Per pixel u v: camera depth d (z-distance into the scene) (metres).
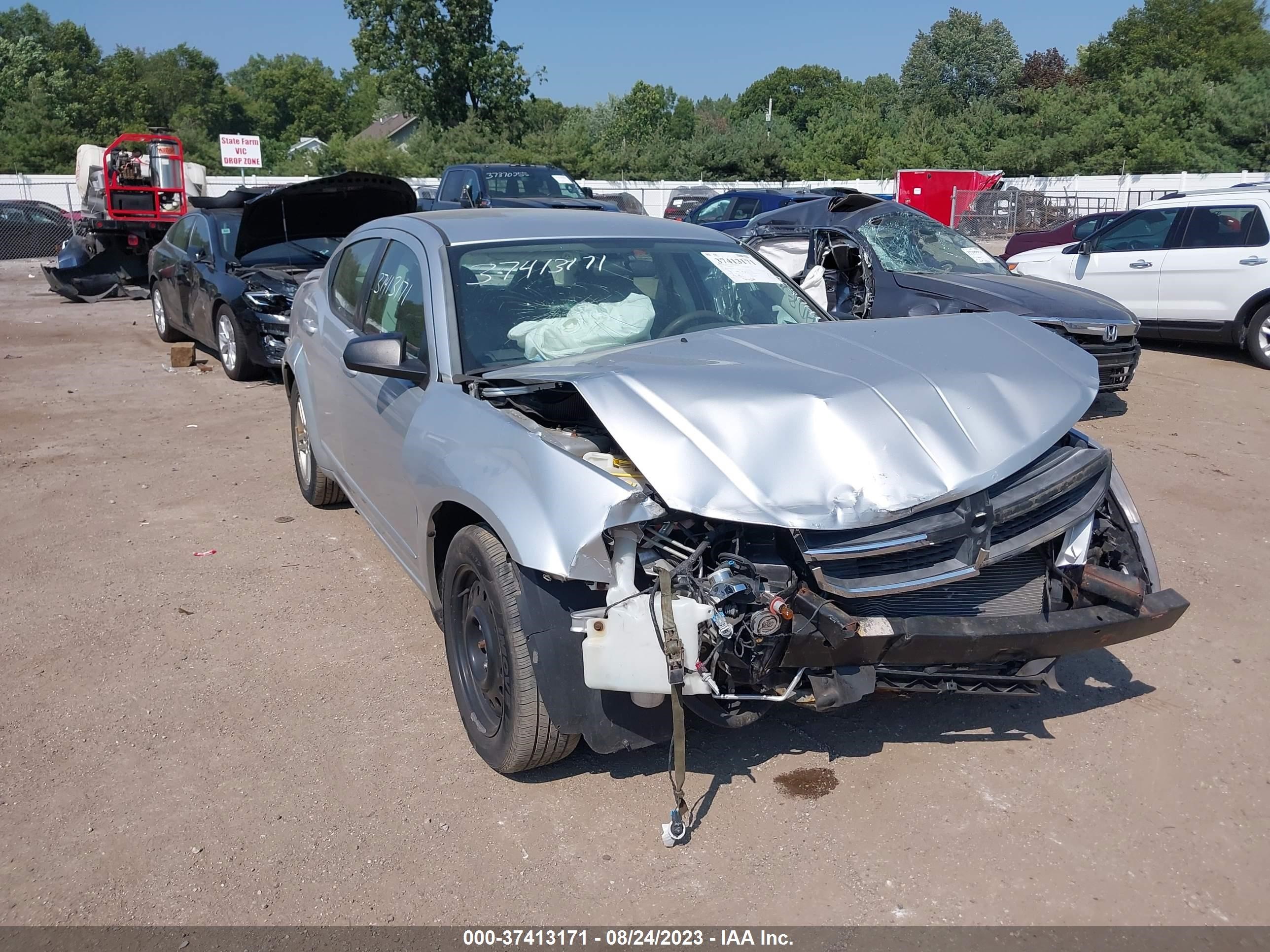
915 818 3.20
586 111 81.31
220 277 10.10
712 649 2.85
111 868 2.98
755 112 105.31
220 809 3.26
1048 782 3.39
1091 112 44.59
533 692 3.09
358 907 2.82
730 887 2.89
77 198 33.06
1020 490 3.08
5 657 4.30
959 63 77.56
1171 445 7.66
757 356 3.38
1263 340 10.66
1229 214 10.91
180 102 85.81
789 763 3.50
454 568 3.44
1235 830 3.14
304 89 96.38
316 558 5.43
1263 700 3.94
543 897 2.85
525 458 3.10
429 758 3.54
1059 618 3.07
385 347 3.75
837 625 2.76
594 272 4.21
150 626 4.60
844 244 9.47
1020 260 12.95
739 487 2.78
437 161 44.66
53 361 11.38
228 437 7.99
